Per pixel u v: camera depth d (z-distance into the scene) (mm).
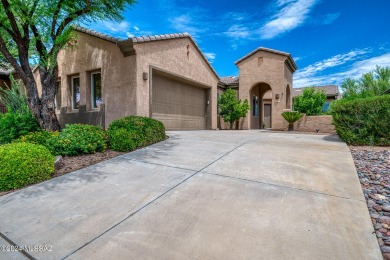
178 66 10906
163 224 2543
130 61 8773
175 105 11289
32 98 7418
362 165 4559
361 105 6793
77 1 6996
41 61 7434
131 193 3387
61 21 7363
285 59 15656
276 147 6180
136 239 2291
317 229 2363
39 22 6891
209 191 3354
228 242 2189
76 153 5551
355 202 2936
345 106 7051
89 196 3340
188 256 2016
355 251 2031
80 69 10273
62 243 2275
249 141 7207
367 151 5848
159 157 5305
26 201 3252
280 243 2156
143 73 8875
